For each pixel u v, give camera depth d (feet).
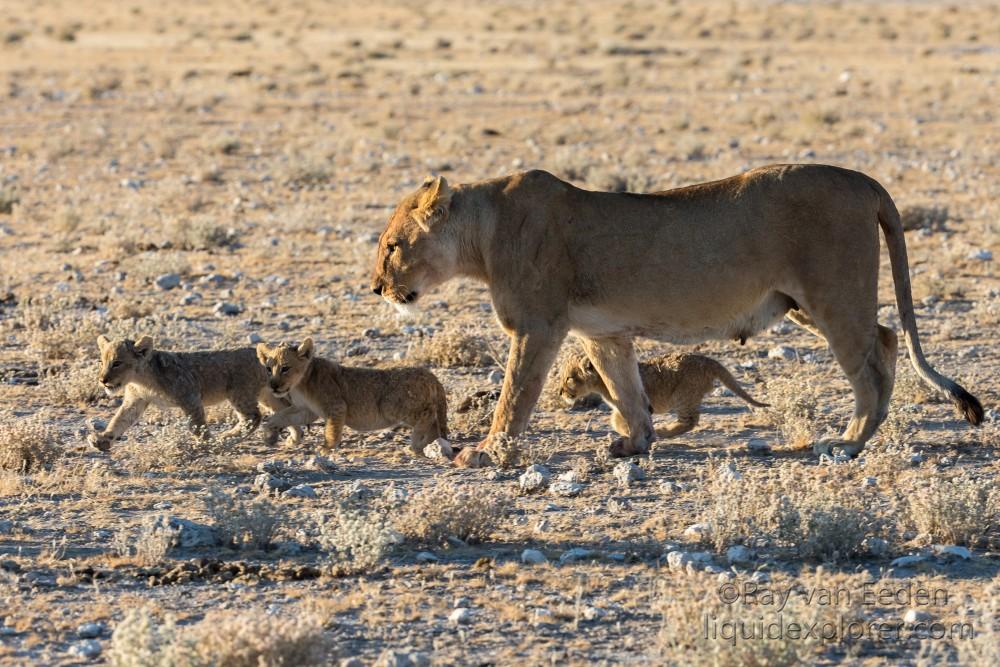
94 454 48.80
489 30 336.70
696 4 429.79
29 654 30.58
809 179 46.29
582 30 329.11
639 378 49.26
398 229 47.78
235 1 442.09
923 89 200.75
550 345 47.03
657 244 46.29
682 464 47.26
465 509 39.14
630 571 36.32
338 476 46.09
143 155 141.49
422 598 34.24
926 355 65.31
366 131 158.61
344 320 72.74
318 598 34.01
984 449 48.93
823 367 62.75
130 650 28.37
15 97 195.00
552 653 30.73
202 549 38.17
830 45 286.46
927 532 38.99
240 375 51.16
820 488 40.75
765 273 46.50
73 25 339.77
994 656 29.55
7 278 82.58
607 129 159.84
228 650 28.45
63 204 111.14
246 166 133.80
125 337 63.82
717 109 180.45
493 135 155.63
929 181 123.13
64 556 37.29
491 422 53.47
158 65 252.01
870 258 46.29
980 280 84.02
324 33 334.44
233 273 84.02
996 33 311.06
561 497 43.50
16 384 59.21
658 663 30.35
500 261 47.16
